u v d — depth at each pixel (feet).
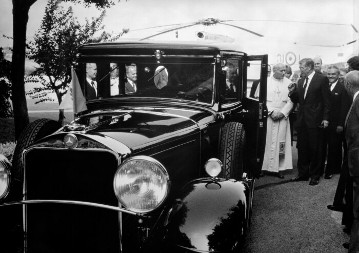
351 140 11.09
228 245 7.75
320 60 21.43
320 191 17.65
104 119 10.44
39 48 26.11
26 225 8.25
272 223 13.91
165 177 7.43
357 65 15.05
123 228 7.89
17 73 23.62
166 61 11.90
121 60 12.14
